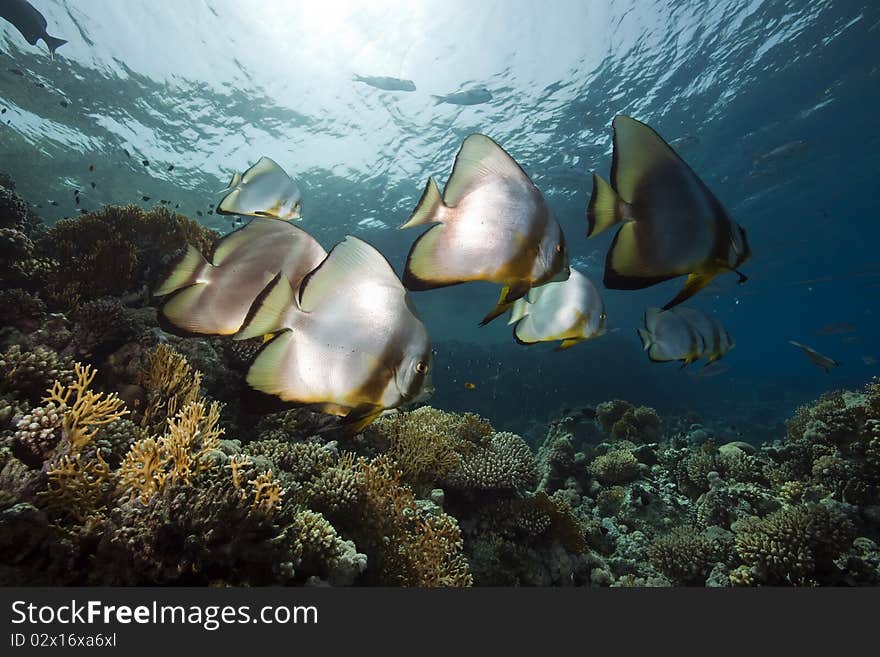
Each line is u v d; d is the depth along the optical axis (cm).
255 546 276
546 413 2097
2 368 375
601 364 2650
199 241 723
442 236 126
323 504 405
